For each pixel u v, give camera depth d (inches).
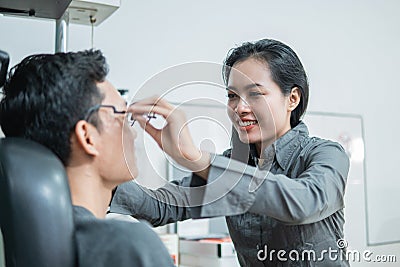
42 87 27.7
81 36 89.2
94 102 28.1
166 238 87.5
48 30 86.6
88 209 28.6
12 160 24.8
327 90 116.3
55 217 24.1
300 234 45.8
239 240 49.2
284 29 112.2
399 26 130.3
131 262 25.1
